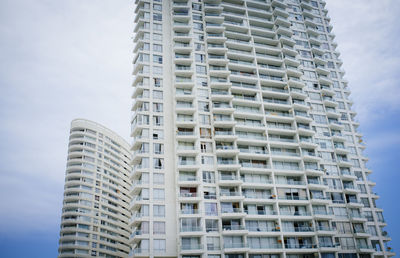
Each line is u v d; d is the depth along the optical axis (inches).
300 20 3590.1
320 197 2610.7
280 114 2920.8
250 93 2898.6
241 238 2288.4
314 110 3080.7
